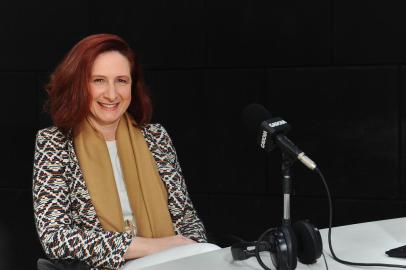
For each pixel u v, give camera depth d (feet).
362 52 15.08
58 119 9.29
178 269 6.72
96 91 9.25
